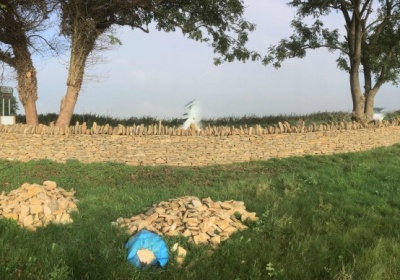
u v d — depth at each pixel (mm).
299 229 6523
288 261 5414
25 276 4711
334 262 5477
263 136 15094
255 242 5871
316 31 25078
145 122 21719
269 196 8555
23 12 15070
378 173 11648
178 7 19250
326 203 8336
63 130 13719
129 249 5332
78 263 5062
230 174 12727
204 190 9469
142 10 18031
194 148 14258
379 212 8070
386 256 5762
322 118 22625
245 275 5047
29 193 7035
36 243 5574
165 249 5309
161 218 6305
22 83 16281
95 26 16172
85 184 10805
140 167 13242
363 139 17031
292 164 14156
